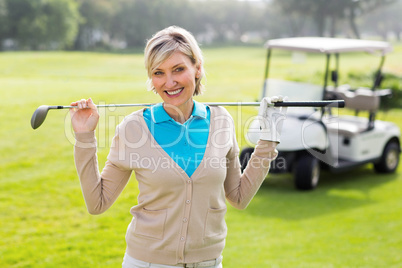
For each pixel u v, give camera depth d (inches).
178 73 66.0
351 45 253.6
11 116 393.1
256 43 2871.6
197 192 66.7
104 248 163.6
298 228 187.3
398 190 249.9
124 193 222.2
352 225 191.6
